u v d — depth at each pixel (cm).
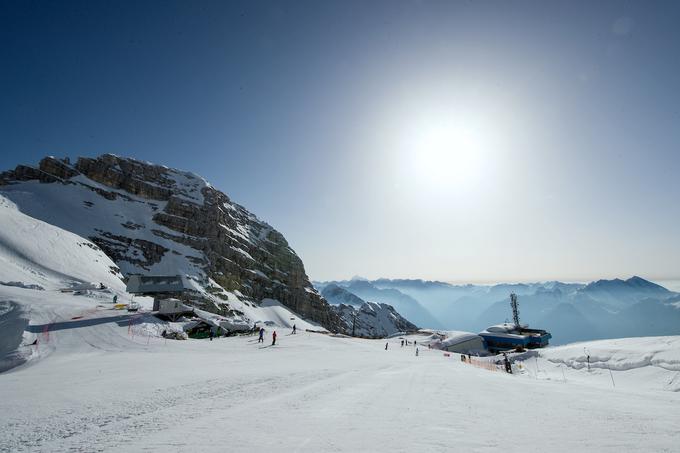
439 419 627
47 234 8300
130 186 15788
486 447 444
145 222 14512
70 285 6172
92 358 2334
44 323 3438
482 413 681
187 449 466
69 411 791
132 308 4772
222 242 16788
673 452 407
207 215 16775
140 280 5394
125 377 1384
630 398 922
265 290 17775
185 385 1150
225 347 3491
